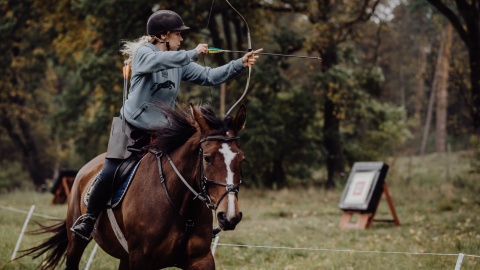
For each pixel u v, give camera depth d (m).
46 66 38.12
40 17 31.47
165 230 5.52
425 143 48.91
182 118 5.69
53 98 45.00
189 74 5.97
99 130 33.47
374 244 12.08
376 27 39.00
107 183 5.96
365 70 28.31
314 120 29.03
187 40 27.86
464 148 47.53
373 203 15.32
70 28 28.42
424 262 9.87
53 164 42.31
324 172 31.88
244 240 12.55
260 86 27.55
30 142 39.84
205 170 5.11
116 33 25.34
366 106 28.66
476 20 19.22
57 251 7.36
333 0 26.47
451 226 14.20
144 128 5.81
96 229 6.30
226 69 5.77
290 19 39.72
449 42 26.08
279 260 10.12
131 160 5.99
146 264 5.65
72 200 6.88
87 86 33.84
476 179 24.75
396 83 56.28
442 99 44.66
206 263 5.57
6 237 12.05
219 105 28.70
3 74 36.12
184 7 24.88
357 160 30.08
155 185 5.64
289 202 22.09
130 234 5.70
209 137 5.16
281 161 29.25
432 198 21.16
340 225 15.59
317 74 26.72
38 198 26.12
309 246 11.92
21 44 34.91
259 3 25.95
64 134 35.94
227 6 25.06
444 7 19.45
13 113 37.50
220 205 4.93
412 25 51.91
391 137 30.48
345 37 24.80
